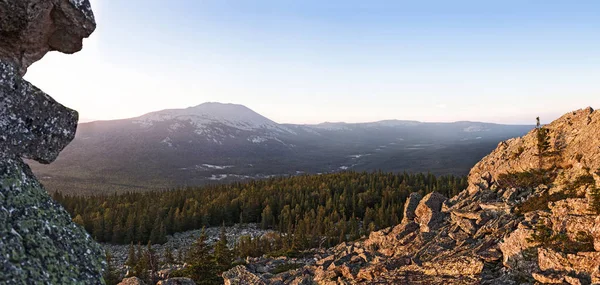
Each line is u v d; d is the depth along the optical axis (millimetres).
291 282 41156
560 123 46438
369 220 123938
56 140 7910
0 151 6965
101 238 126000
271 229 139625
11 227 6160
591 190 27406
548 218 28797
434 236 40344
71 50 9648
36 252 6223
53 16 8531
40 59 9500
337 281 36656
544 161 43031
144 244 122125
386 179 187750
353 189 168875
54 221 7070
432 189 153500
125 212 141750
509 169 47250
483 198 43719
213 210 149250
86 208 152125
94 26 9258
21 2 7613
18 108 7273
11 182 6730
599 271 20000
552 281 21969
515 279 24469
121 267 87188
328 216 133375
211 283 45781
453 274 28625
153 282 53438
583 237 24219
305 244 81625
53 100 7938
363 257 40906
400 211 130750
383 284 29922
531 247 26297
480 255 29828
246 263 60656
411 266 32781
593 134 39438
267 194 170375
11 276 5570
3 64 7199
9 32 8094
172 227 135250
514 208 37375
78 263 6855
